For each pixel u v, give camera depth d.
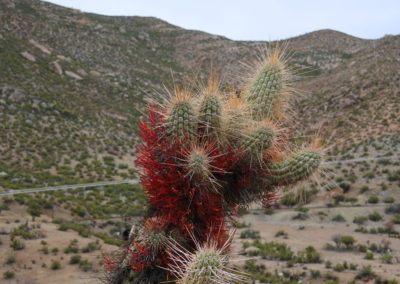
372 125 49.06
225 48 101.25
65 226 23.86
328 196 41.31
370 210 36.81
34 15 87.38
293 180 1.74
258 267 22.61
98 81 67.75
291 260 25.69
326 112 55.72
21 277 15.88
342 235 31.92
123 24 120.44
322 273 22.23
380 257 25.66
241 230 35.69
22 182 31.02
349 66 72.44
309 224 36.59
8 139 39.38
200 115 1.69
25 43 67.25
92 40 86.62
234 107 1.83
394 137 44.41
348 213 37.38
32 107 49.25
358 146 46.06
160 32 120.06
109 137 51.31
